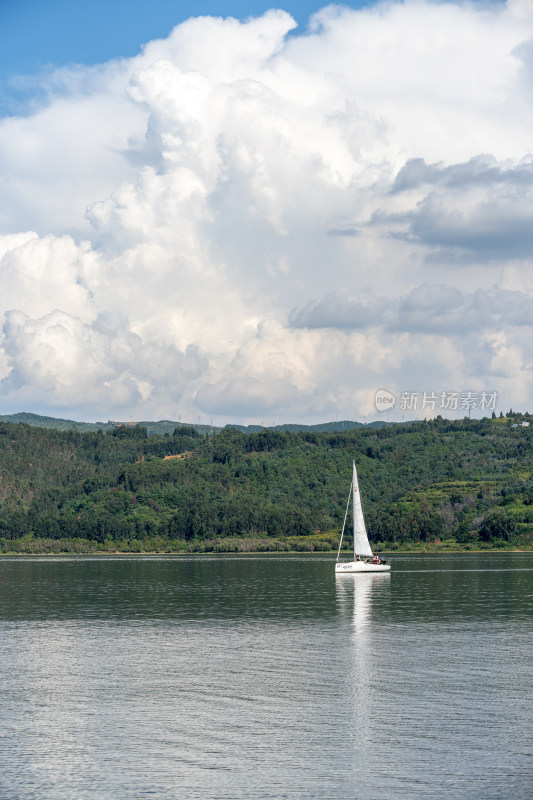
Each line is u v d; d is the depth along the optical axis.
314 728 48.22
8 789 39.81
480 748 44.62
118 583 147.38
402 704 53.06
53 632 84.00
